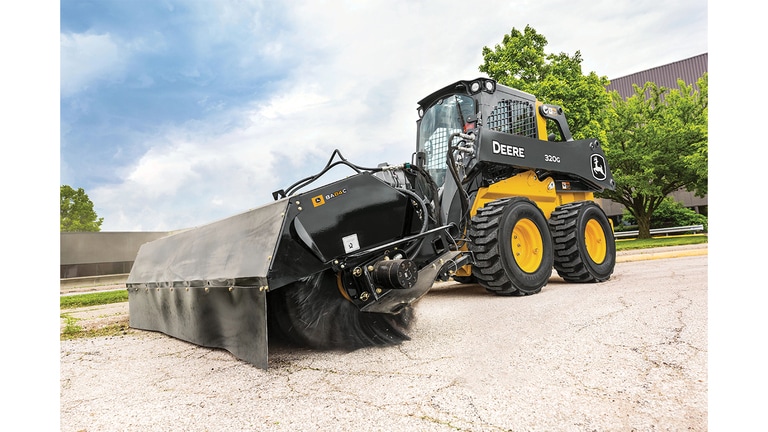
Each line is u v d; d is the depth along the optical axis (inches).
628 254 391.2
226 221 113.7
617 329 103.0
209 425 65.1
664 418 58.7
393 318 113.9
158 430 64.5
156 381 89.3
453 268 131.5
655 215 986.7
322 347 103.6
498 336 105.0
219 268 107.2
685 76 1298.0
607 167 232.2
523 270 168.2
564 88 535.8
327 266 99.3
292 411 68.3
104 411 73.5
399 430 59.1
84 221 860.6
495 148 171.2
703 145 708.0
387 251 112.2
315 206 99.7
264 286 89.7
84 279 515.2
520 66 570.3
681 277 191.6
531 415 61.3
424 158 145.0
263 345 90.2
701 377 71.4
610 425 57.4
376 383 78.5
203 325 113.0
